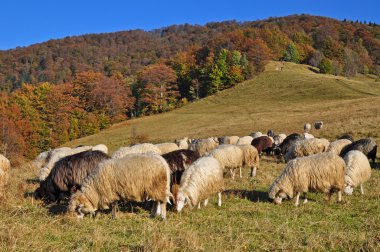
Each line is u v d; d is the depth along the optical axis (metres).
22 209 11.02
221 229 9.37
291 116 54.66
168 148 19.88
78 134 76.00
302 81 86.06
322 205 11.71
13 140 56.97
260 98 78.94
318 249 8.02
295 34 160.88
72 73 145.38
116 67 159.38
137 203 11.81
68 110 75.12
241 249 8.05
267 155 26.00
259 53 110.75
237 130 48.78
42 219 10.04
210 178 11.48
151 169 10.00
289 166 12.02
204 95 103.62
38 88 75.38
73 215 10.02
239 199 12.68
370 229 9.20
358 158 13.41
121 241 8.44
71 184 11.74
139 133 62.94
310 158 11.93
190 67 112.50
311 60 128.88
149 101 93.94
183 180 11.32
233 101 81.19
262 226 9.52
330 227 9.51
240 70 100.06
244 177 17.09
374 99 57.28
